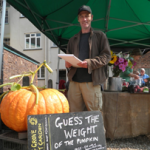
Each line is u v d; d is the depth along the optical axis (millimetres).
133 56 2963
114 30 3887
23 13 2752
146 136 2637
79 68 1779
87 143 1177
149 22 3277
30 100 1263
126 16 3316
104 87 2549
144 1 2732
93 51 1769
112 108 2367
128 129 2383
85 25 1762
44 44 12570
